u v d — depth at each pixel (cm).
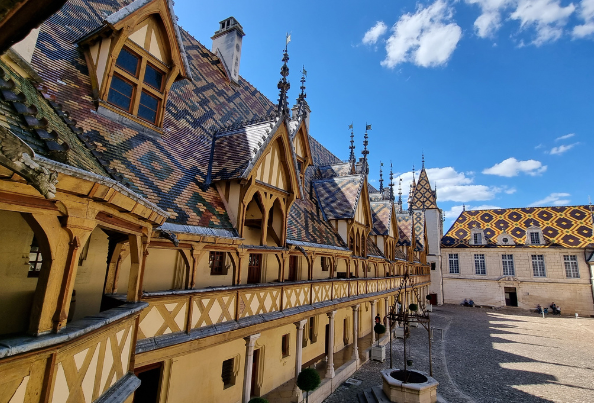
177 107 1262
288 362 1548
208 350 1063
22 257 463
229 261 1132
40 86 725
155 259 869
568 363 2106
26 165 238
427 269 4816
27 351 282
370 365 1931
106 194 371
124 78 930
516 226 5447
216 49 1973
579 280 4700
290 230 1381
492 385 1670
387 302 2594
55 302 329
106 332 433
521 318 4172
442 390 1572
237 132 1260
